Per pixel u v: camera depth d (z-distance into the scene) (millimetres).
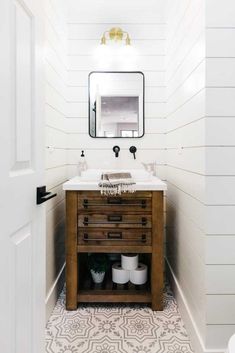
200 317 1451
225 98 1340
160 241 1889
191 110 1611
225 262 1367
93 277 2100
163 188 1856
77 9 2395
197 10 1471
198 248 1496
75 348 1525
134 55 2432
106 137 2453
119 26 2430
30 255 987
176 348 1531
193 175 1586
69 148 2455
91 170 2297
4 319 768
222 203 1358
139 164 2471
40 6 1066
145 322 1771
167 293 2172
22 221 901
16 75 844
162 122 2459
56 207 2102
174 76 2092
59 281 2162
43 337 1137
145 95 2449
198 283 1494
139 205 1885
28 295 969
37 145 1044
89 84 2430
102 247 1898
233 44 1330
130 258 2076
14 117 833
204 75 1349
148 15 2426
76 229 1888
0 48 726
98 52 2393
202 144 1395
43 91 1114
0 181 736
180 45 1893
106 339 1601
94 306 1965
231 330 1372
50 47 1866
